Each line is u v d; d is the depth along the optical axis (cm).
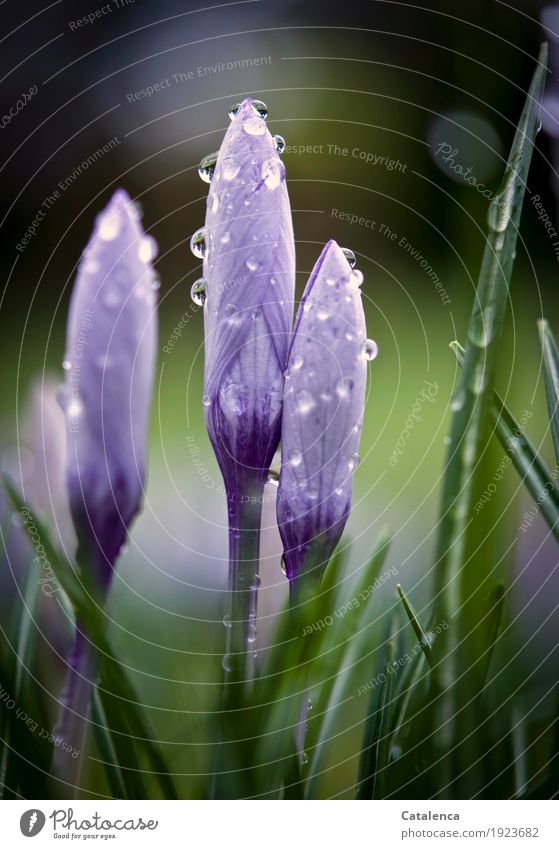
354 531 41
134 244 23
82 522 23
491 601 22
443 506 22
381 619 25
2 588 26
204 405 22
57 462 26
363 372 22
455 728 22
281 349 22
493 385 22
